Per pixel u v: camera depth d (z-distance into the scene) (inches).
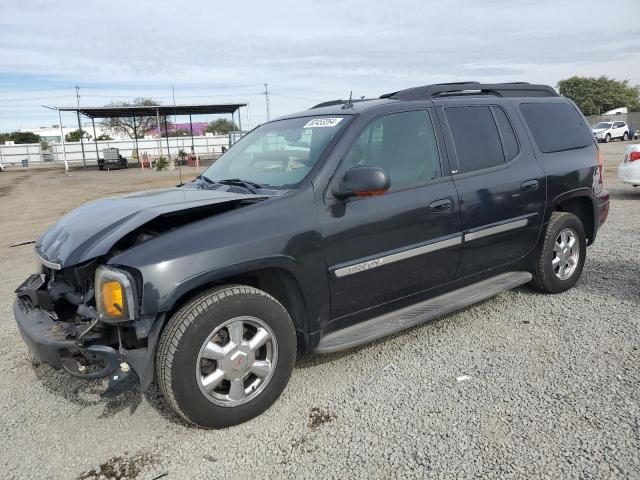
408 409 121.6
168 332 110.1
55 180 1167.0
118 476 103.5
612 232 293.6
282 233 121.3
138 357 110.3
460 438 109.4
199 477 102.1
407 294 149.2
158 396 133.7
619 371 133.9
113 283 106.7
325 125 146.4
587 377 131.7
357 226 133.0
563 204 196.5
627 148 431.2
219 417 115.1
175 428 119.1
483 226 160.7
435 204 147.7
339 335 136.1
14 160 2508.6
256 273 123.8
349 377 138.3
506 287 168.4
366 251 135.5
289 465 104.3
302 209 126.2
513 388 128.3
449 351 150.7
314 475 100.9
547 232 183.8
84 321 120.0
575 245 194.1
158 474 103.5
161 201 132.0
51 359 113.8
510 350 149.4
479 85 180.9
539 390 126.6
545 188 179.0
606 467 98.0
